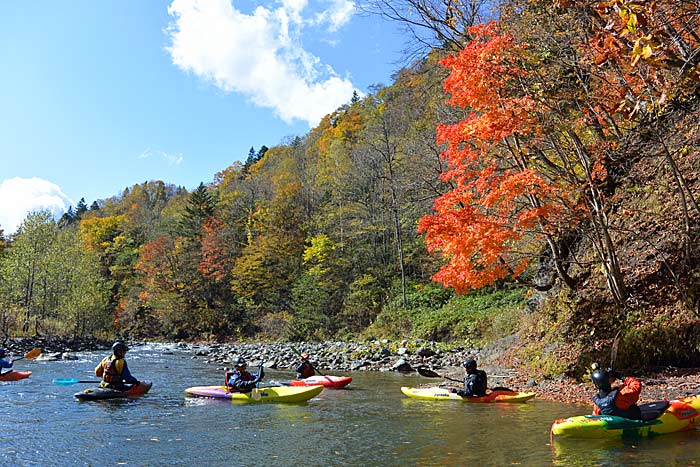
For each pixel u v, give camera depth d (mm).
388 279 34875
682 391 8898
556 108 9969
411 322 27469
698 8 6207
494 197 9633
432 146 22875
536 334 13703
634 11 5344
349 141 59719
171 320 43969
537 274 16406
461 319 24484
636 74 8117
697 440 6359
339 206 44688
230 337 41469
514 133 10352
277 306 40688
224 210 57094
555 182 11219
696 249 10953
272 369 17734
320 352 22172
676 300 10977
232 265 46094
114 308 50562
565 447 6191
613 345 10883
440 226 10094
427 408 9367
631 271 11844
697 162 11609
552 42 9945
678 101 11484
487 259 10273
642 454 5770
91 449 6449
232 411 9195
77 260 33719
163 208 91875
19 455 6156
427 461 5738
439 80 17938
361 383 13422
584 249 13664
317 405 9836
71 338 30734
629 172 12844
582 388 10508
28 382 12844
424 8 13430
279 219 45625
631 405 6738
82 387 11977
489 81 9891
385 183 34344
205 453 6242
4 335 27703
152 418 8516
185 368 17922
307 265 39906
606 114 10805
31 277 30188
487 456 5879
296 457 6012
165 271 46688
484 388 10109
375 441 6773
